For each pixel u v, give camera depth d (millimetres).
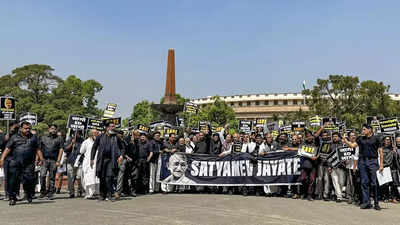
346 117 46062
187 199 11141
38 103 58656
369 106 47688
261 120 20719
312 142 11539
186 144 14625
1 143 11453
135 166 12531
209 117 61406
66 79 61969
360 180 10328
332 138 11938
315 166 11469
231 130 58062
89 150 11586
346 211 9273
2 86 60125
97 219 7434
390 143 11953
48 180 12023
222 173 13234
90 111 62250
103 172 10703
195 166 13531
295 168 12062
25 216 7758
